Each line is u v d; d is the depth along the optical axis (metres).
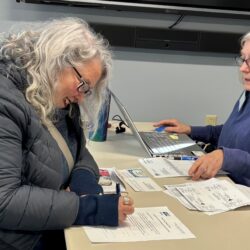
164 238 1.23
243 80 2.21
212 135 2.47
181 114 3.34
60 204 1.23
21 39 1.31
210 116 3.38
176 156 1.99
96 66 1.31
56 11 3.01
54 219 1.22
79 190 1.47
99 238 1.20
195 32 3.13
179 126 2.46
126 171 1.79
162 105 3.30
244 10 3.09
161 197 1.53
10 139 1.19
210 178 1.74
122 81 3.21
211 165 1.75
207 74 3.30
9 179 1.18
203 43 3.15
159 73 3.23
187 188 1.62
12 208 1.17
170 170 1.83
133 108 3.27
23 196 1.19
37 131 1.26
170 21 3.14
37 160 1.27
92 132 2.03
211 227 1.33
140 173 1.77
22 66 1.26
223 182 1.68
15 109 1.21
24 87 1.26
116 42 3.05
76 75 1.28
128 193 1.55
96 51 1.31
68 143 1.56
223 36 3.17
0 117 1.19
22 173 1.27
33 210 1.19
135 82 3.22
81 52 1.27
